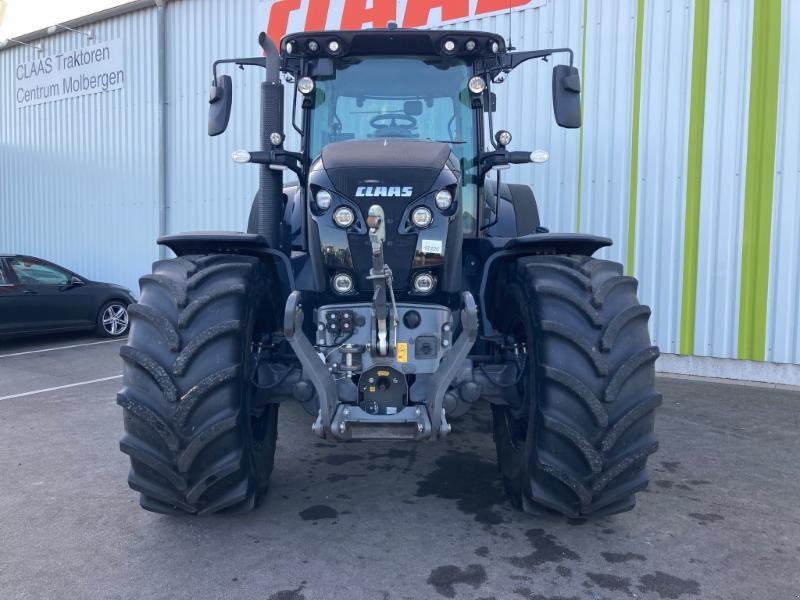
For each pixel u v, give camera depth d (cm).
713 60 671
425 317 316
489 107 401
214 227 1027
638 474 307
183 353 290
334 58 388
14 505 370
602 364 292
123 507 365
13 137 1310
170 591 279
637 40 707
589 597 273
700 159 682
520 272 338
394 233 315
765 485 397
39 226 1282
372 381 304
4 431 515
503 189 518
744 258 665
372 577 289
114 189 1154
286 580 287
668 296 704
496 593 276
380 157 325
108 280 1180
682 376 698
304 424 523
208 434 290
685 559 306
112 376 722
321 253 322
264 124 378
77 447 473
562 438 297
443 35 375
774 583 285
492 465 430
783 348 651
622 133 721
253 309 322
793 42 634
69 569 298
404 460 439
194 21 1017
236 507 330
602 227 738
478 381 333
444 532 332
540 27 759
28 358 833
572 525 341
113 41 1125
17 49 1277
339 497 377
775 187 648
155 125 1085
